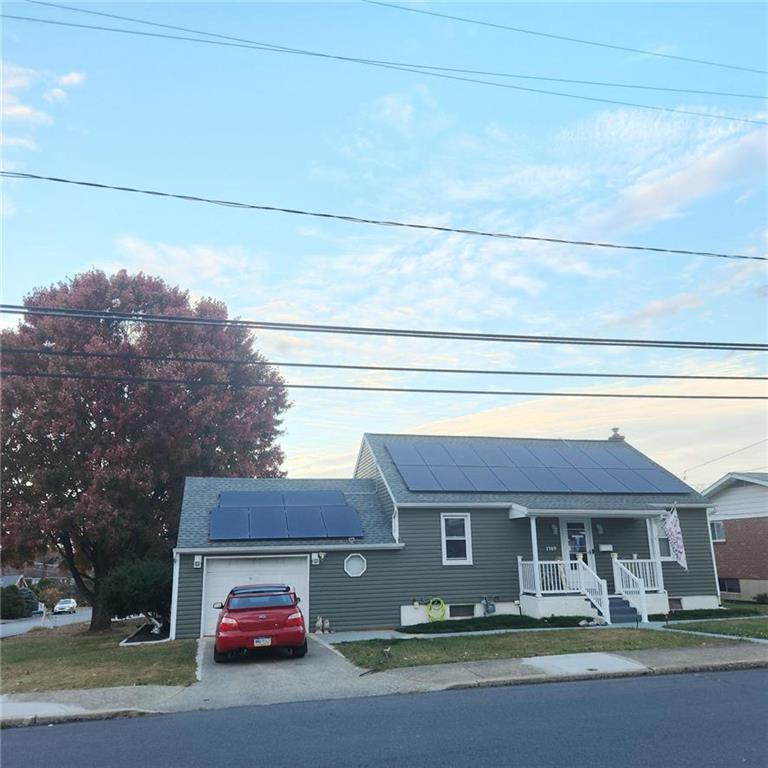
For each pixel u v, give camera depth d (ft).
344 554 62.49
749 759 19.02
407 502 64.44
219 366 91.15
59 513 77.15
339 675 34.99
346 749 21.06
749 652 37.88
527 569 64.64
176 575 58.95
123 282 89.97
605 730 22.49
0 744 23.06
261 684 32.99
